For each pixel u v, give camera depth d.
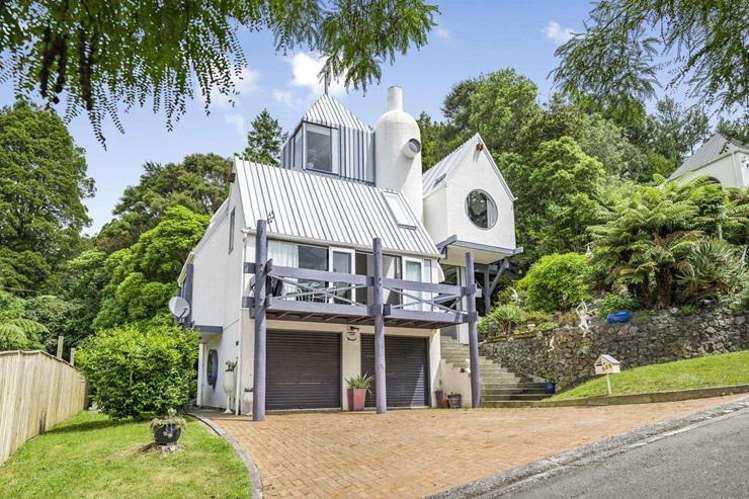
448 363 15.88
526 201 27.53
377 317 13.39
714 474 4.99
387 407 15.12
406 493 5.66
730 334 12.38
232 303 14.57
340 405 14.34
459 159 20.59
